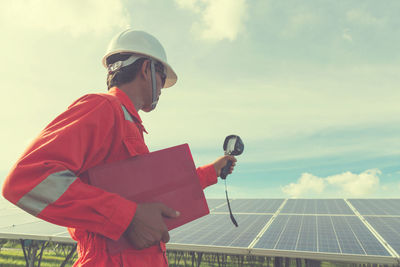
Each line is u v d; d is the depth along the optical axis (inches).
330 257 205.8
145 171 47.9
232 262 703.1
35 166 36.4
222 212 441.4
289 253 218.5
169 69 66.0
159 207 43.8
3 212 499.8
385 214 363.3
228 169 73.1
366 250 208.8
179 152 52.7
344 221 330.0
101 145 44.3
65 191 37.1
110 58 57.5
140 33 58.6
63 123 41.4
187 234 296.8
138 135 51.7
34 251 350.9
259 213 420.2
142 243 41.2
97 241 44.8
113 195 39.7
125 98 52.2
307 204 489.4
